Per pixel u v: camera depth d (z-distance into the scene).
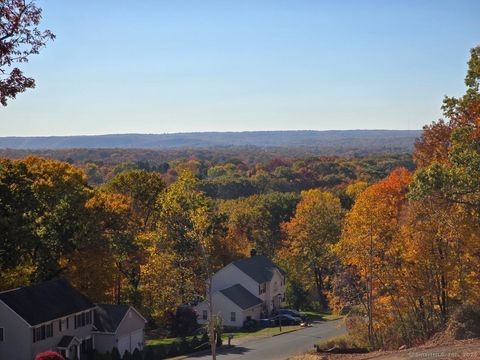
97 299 49.47
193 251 34.12
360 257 35.25
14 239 34.72
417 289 34.44
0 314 40.03
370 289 35.50
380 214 34.75
